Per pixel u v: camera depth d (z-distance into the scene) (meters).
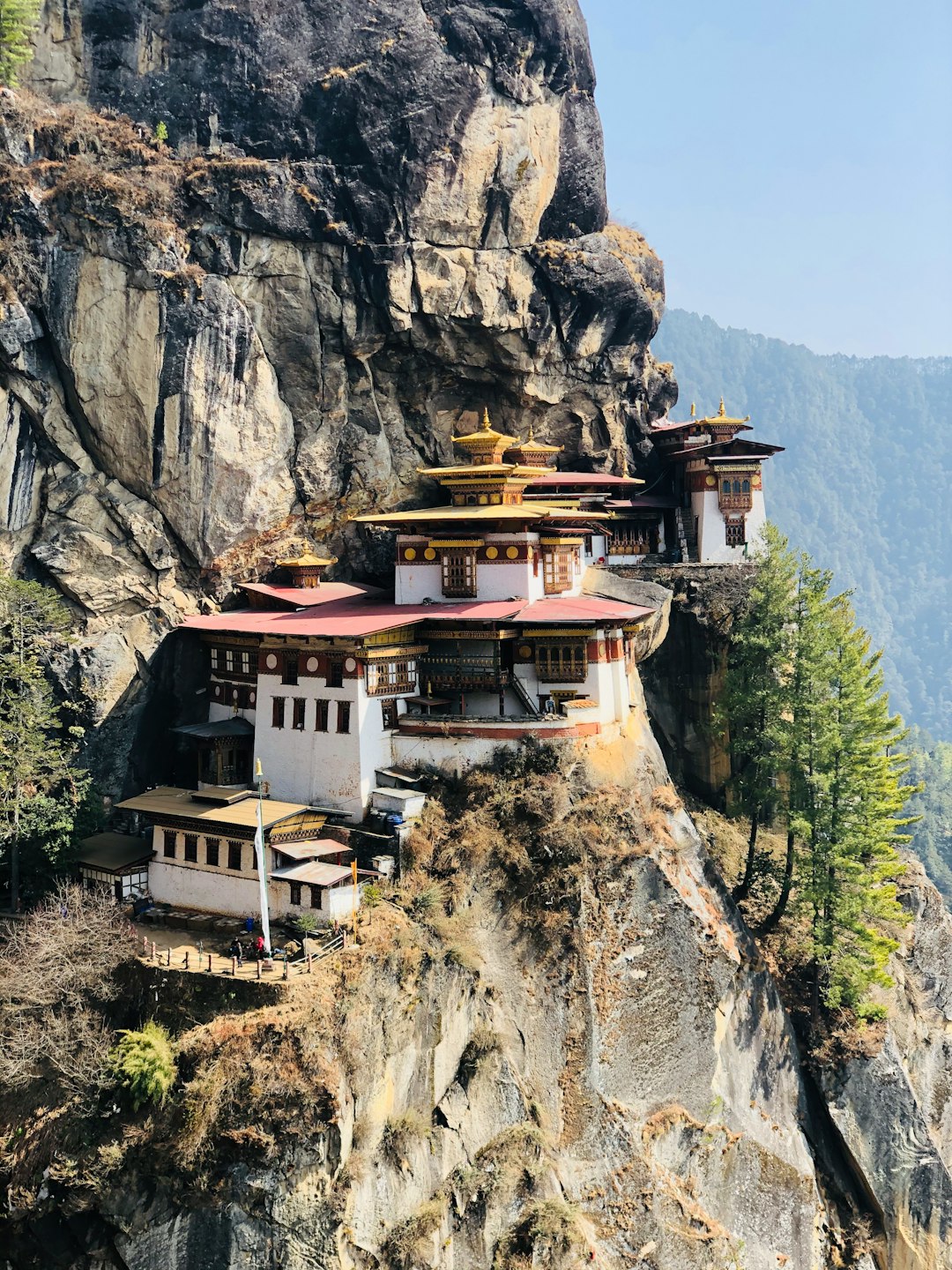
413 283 71.12
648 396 91.69
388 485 74.25
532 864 57.19
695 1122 59.59
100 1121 45.38
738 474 84.44
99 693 61.84
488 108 73.12
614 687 65.19
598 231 84.38
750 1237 61.09
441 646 63.47
